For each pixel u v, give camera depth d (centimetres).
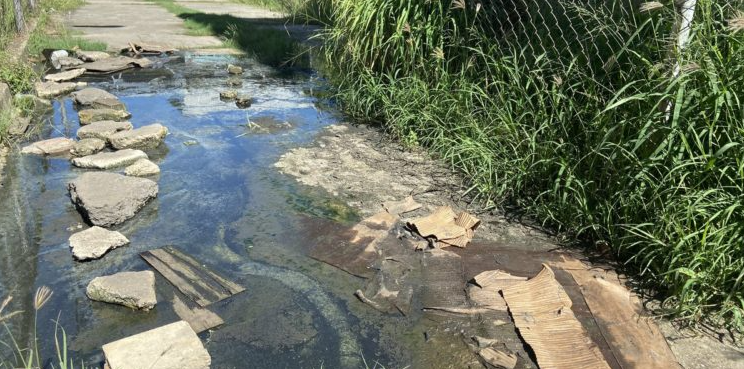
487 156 395
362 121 543
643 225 287
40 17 955
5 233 326
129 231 332
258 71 736
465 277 295
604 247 322
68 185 376
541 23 450
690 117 285
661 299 280
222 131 503
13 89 570
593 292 284
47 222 339
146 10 1246
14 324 251
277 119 541
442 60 491
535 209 363
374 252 315
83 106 558
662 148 285
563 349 240
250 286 284
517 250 324
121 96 604
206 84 662
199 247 318
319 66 768
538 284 282
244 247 319
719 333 256
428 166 441
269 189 391
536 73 405
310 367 231
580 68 386
